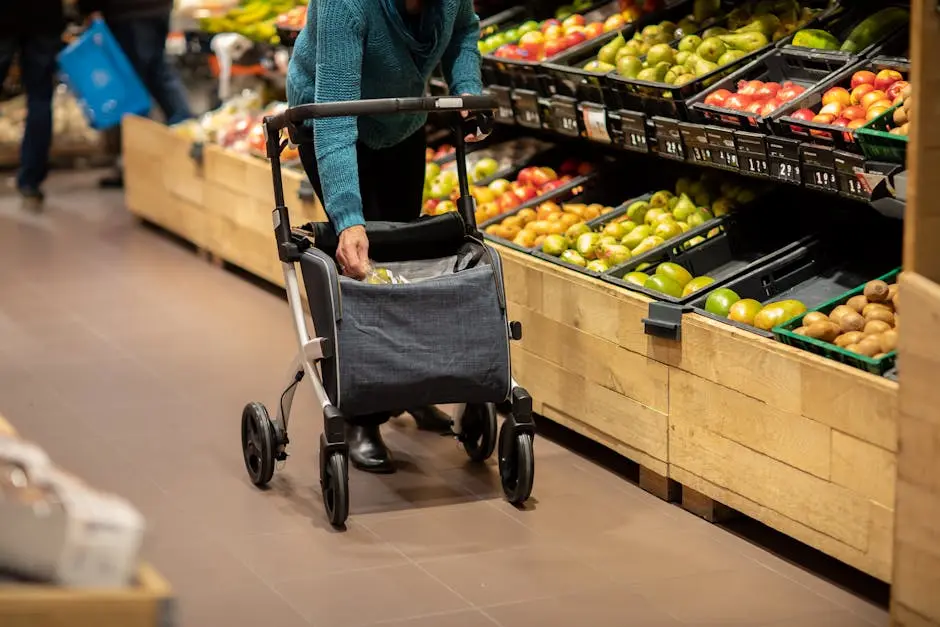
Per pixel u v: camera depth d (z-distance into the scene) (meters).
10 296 6.00
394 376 3.44
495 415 3.98
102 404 4.62
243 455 4.14
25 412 4.52
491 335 3.53
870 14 4.30
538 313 4.23
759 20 4.45
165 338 5.41
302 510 3.71
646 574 3.29
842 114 3.68
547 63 4.68
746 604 3.13
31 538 1.69
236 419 4.48
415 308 3.47
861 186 3.43
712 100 4.05
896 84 3.71
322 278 3.45
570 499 3.80
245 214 6.19
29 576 1.71
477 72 3.88
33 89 7.64
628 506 3.76
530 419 3.64
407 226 3.72
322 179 3.54
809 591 3.21
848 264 4.00
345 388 3.43
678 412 3.66
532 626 3.00
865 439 3.03
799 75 4.13
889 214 3.50
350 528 3.58
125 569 1.73
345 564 3.34
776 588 3.22
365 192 3.95
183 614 3.04
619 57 4.57
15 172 8.85
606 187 4.96
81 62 7.54
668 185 4.88
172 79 7.86
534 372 4.30
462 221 3.77
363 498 3.80
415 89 3.77
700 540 3.52
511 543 3.48
